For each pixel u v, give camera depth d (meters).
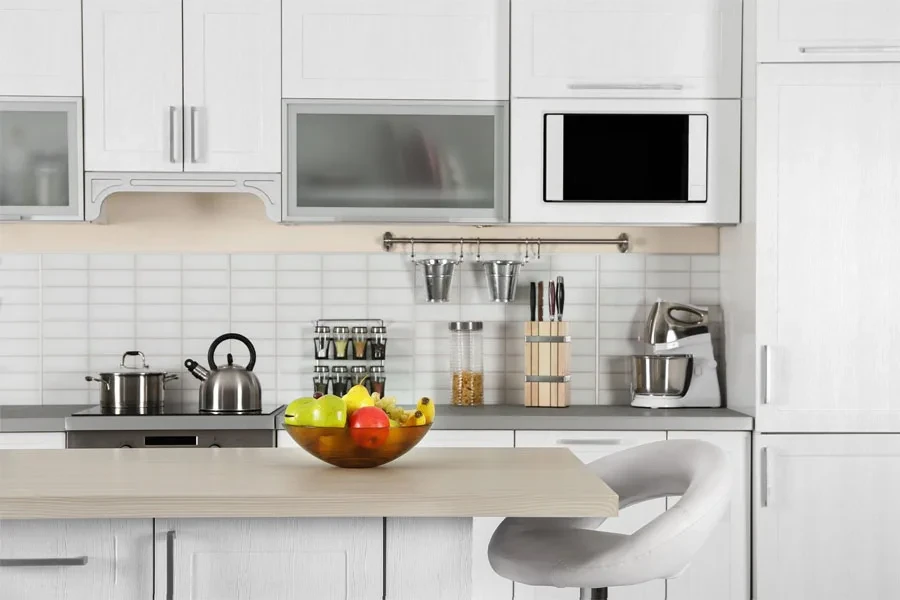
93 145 3.60
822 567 3.45
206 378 3.66
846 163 3.49
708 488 1.89
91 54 3.59
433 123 3.67
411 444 2.03
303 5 3.62
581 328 4.02
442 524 1.77
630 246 4.02
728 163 3.67
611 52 3.64
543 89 3.65
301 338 3.99
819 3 3.49
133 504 1.70
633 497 2.28
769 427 3.46
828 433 3.46
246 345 3.71
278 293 3.99
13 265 3.92
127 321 3.96
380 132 3.67
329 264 3.99
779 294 3.48
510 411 3.64
